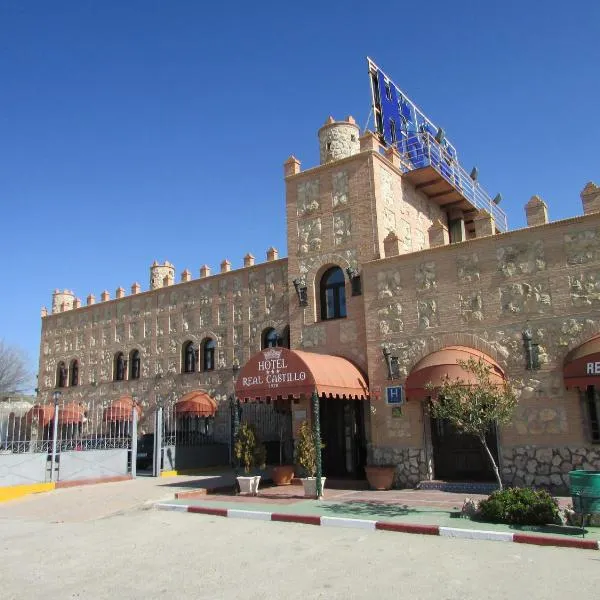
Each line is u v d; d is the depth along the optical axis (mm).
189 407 29484
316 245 23500
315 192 24000
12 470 21031
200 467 28641
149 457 28859
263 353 18859
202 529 13836
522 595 8062
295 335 23344
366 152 22891
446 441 19500
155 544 12289
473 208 29250
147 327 35344
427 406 19172
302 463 18047
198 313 32812
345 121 24938
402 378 20031
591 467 16250
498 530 11891
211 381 31422
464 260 19359
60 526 15000
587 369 15656
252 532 13258
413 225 25562
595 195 17297
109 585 9242
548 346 17344
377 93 26766
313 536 12555
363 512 14664
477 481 18469
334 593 8398
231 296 31438
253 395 18781
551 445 16891
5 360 66750
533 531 11750
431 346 19562
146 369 34781
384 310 20844
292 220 24375
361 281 22000
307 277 23469
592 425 16547
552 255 17719
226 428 30359
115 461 24672
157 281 36500
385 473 19125
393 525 12867
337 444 22500
